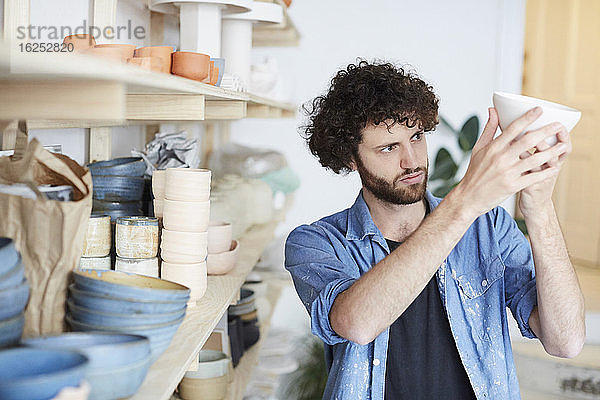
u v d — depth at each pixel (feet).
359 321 4.22
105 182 4.97
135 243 4.47
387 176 4.95
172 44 8.56
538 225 4.57
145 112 4.63
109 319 3.22
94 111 2.77
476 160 3.99
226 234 6.17
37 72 2.50
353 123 4.91
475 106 13.00
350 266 5.18
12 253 2.81
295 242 5.36
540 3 16.43
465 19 12.89
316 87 13.10
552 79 16.47
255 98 6.95
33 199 3.27
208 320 4.52
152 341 3.32
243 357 8.05
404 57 13.01
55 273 3.31
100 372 2.79
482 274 5.09
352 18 13.00
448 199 4.06
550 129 3.75
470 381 4.85
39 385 2.28
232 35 7.89
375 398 4.84
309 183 13.25
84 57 2.45
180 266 4.70
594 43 15.85
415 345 5.02
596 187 15.88
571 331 4.74
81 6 5.56
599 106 15.78
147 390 3.23
